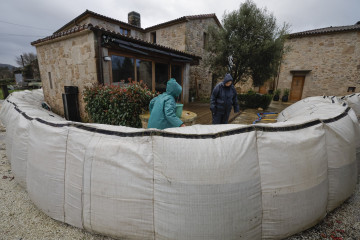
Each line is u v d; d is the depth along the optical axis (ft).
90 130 4.49
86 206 4.26
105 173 4.03
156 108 6.08
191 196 3.71
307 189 4.23
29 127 5.79
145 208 3.95
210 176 3.69
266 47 24.11
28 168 5.32
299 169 4.14
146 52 18.56
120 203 4.00
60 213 4.75
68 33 14.30
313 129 4.57
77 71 15.57
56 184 4.64
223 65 29.04
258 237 4.09
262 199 4.02
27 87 54.13
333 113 5.86
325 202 4.69
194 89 33.81
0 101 26.91
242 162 3.82
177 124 5.66
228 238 3.81
